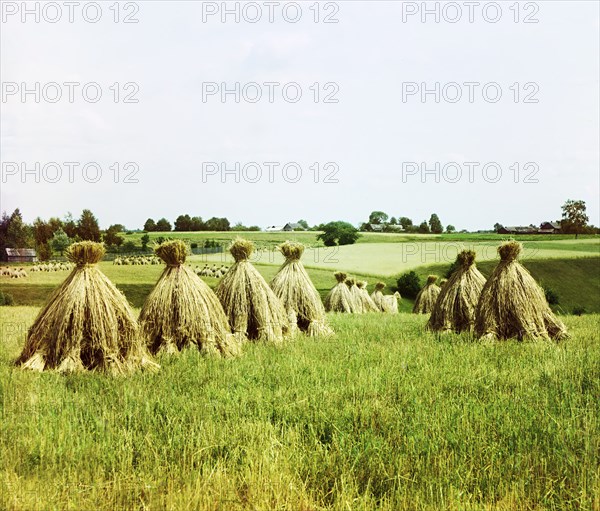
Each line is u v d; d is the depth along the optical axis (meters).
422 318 22.91
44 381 8.52
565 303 57.09
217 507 4.76
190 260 58.25
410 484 5.21
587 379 8.85
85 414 6.98
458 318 16.53
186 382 8.84
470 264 17.16
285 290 16.27
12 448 5.82
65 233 84.12
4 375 8.73
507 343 13.07
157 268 54.34
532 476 5.30
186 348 11.45
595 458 5.58
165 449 5.75
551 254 70.31
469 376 9.10
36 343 10.00
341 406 7.33
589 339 13.94
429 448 5.75
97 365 9.84
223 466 5.42
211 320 11.89
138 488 5.03
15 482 5.04
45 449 5.76
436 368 9.73
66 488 5.03
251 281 13.98
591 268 66.44
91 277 10.26
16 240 75.88
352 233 87.81
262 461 5.38
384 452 5.79
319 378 8.87
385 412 6.93
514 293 14.30
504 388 8.44
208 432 6.20
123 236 104.31
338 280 30.88
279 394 7.72
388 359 10.62
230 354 11.41
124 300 10.42
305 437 6.26
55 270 54.84
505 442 6.03
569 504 4.86
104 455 5.64
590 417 6.70
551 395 7.85
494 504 4.90
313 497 5.05
